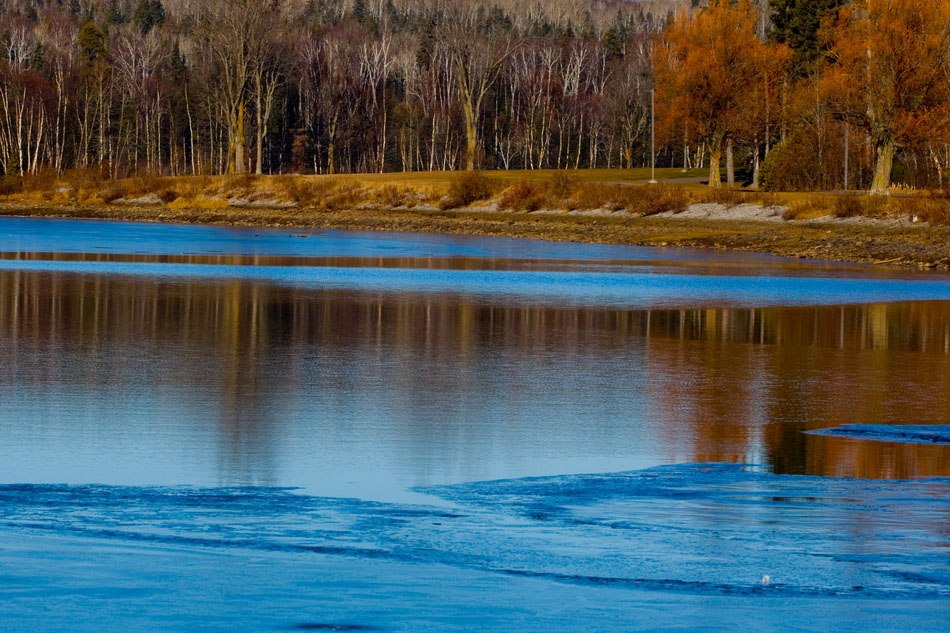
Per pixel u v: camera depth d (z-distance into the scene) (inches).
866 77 3912.4
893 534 549.6
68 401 928.9
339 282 2114.9
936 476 687.1
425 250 3132.4
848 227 3368.6
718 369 1159.0
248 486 650.2
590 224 4010.8
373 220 4522.6
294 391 994.1
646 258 2878.9
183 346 1269.7
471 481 669.3
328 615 430.3
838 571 490.9
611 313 1656.0
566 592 461.7
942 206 3272.6
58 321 1470.2
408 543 530.0
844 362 1216.8
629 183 4793.3
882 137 4030.5
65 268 2335.1
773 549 522.3
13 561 489.7
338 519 573.6
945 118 3836.1
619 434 823.7
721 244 3319.4
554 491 641.6
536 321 1551.4
